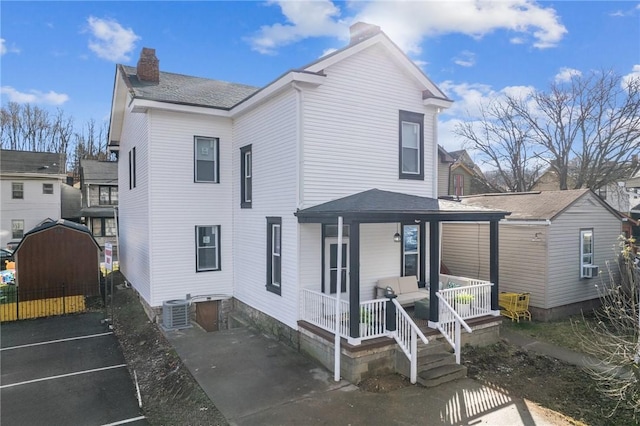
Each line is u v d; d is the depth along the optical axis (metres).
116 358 9.67
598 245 14.03
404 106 10.96
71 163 51.72
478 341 9.54
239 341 9.98
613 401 6.90
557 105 26.19
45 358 9.62
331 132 9.65
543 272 12.49
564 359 9.12
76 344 10.66
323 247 9.65
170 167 11.80
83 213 30.83
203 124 12.27
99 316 13.45
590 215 13.80
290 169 9.49
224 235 12.66
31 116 49.81
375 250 10.68
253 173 11.37
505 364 8.66
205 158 12.42
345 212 7.59
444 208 8.94
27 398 7.48
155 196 11.59
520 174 28.30
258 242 11.12
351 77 9.97
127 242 16.19
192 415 6.41
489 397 6.97
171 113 11.80
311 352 8.69
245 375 7.81
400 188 10.88
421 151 11.31
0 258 22.59
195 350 9.28
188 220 12.09
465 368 7.93
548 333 11.20
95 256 15.97
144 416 6.76
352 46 9.73
